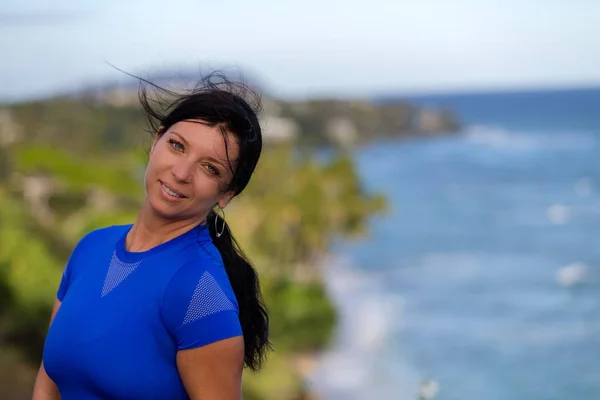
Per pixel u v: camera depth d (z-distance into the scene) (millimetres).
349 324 35188
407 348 32000
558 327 36625
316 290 34938
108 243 2342
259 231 37188
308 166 51062
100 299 2186
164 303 2111
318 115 171625
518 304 41844
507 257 57562
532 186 106500
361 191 67250
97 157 50375
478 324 36969
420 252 59438
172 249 2193
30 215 22562
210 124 2189
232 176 2223
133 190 38438
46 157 40406
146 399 2121
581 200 91125
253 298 2383
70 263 2424
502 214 82688
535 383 28469
